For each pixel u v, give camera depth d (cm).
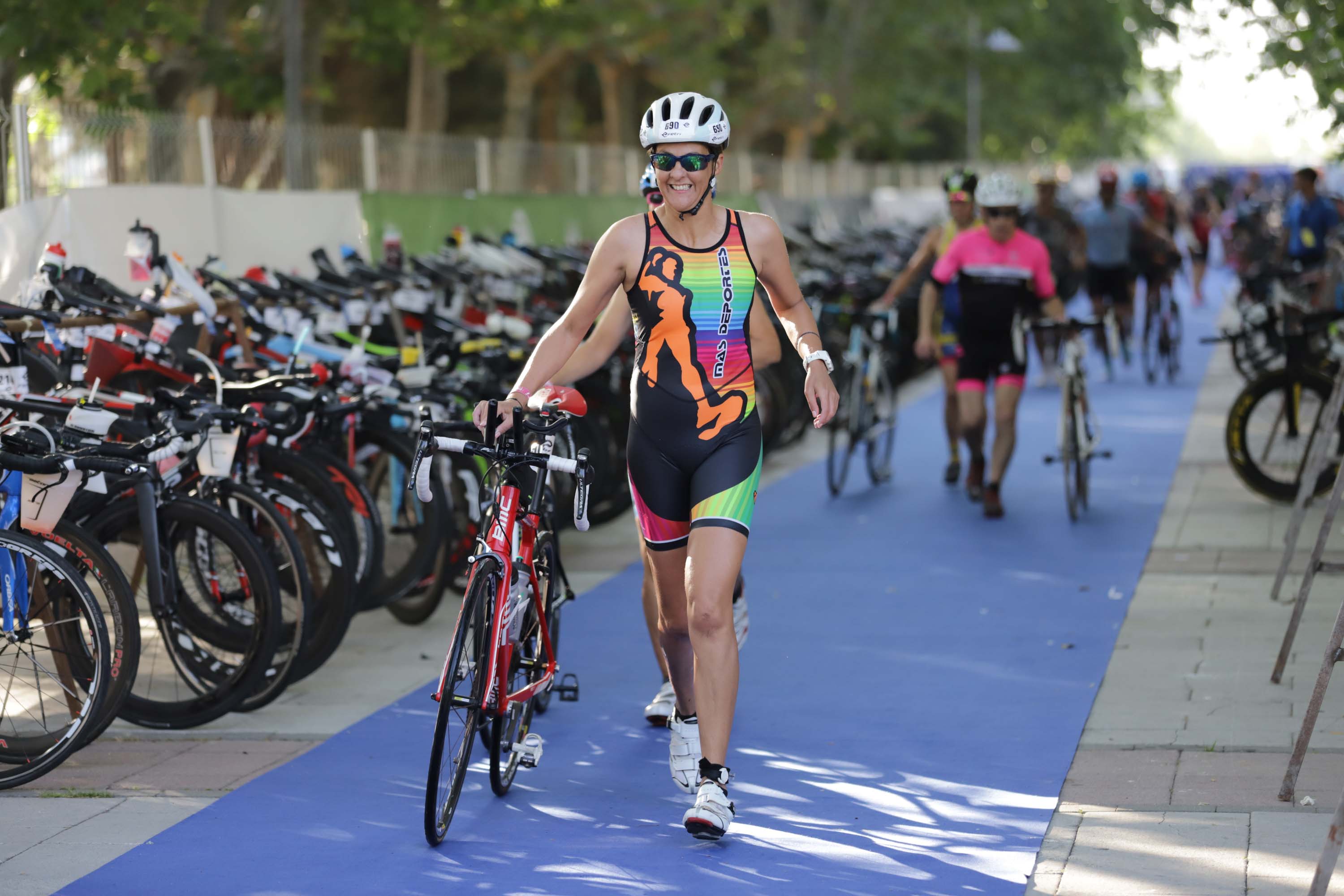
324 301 1475
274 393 1102
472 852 848
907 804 909
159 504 1055
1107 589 1448
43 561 938
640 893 788
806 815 895
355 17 3253
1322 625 1291
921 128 10512
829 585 1498
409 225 2252
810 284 2381
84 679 978
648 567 1034
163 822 899
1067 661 1209
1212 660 1198
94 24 2228
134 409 1049
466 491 1378
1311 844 820
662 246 853
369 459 1362
